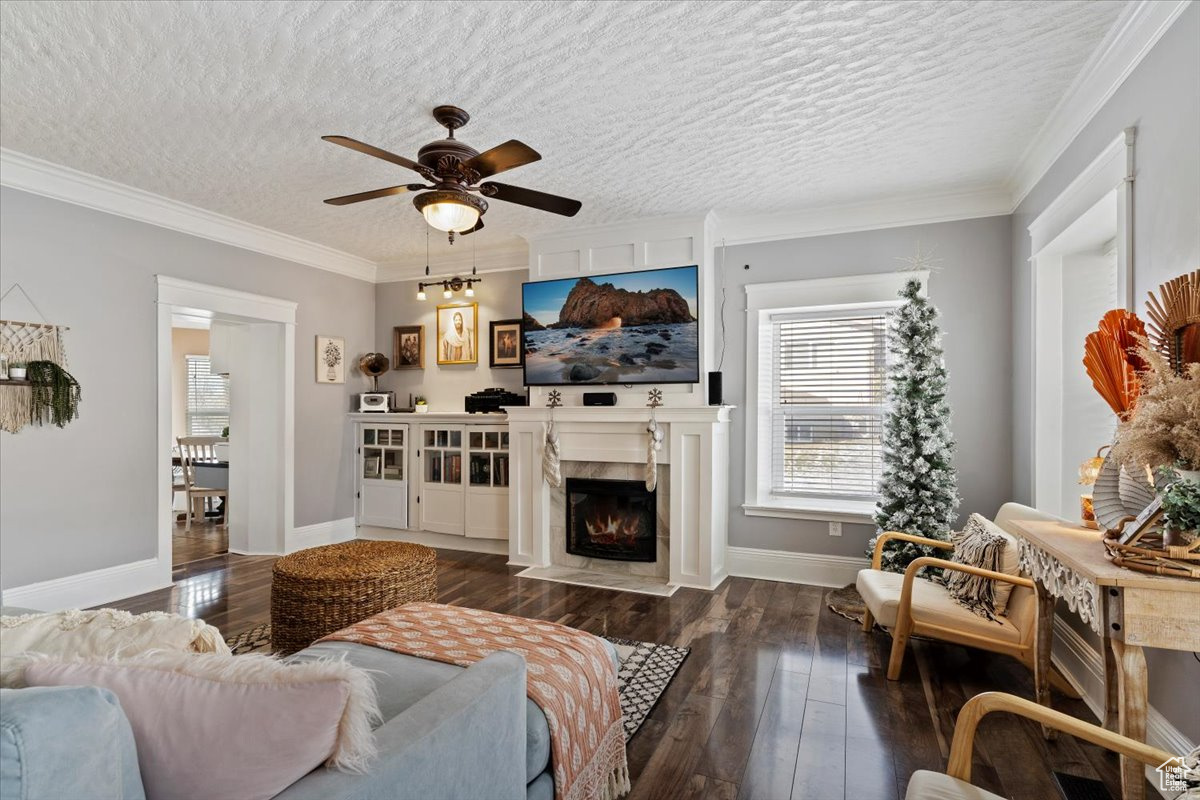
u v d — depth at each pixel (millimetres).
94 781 765
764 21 2203
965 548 2896
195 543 5527
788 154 3346
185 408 7781
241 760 912
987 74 2549
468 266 5691
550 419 4652
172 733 936
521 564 4789
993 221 3881
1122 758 1473
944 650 3113
